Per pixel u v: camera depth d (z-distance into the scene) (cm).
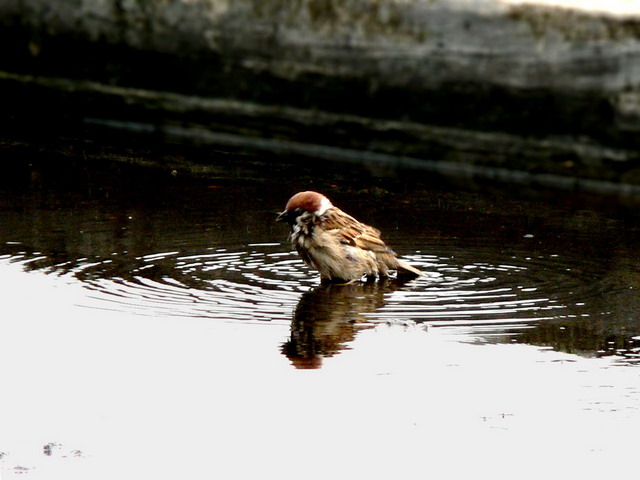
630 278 1117
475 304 1027
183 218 1274
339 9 1544
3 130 1645
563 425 777
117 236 1191
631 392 831
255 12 1575
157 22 1616
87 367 846
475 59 1509
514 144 1542
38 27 1658
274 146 1656
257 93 1617
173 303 994
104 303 984
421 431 758
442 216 1342
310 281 1095
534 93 1502
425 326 962
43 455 705
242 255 1155
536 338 939
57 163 1491
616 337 944
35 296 997
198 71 1630
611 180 1520
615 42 1459
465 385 840
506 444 744
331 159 1606
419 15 1516
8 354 867
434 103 1554
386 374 854
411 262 1160
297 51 1574
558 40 1474
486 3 1488
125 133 1678
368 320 974
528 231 1291
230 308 990
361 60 1554
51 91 1691
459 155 1579
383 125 1586
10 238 1162
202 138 1673
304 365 864
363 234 1119
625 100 1470
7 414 763
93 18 1636
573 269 1145
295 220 1109
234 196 1380
